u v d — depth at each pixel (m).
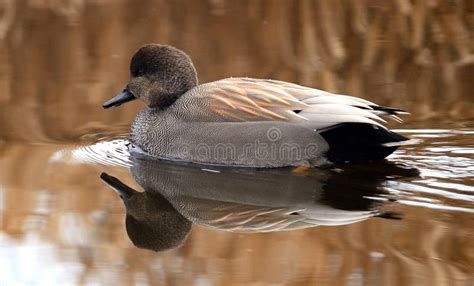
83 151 13.72
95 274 9.35
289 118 12.51
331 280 8.85
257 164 12.67
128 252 9.91
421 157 12.85
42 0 21.89
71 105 16.11
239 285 8.91
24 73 18.08
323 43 19.52
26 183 12.12
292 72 17.77
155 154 13.48
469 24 20.42
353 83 17.02
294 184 11.84
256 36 19.92
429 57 18.45
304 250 9.60
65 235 10.36
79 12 21.41
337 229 10.11
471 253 9.40
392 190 11.36
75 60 18.83
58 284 9.14
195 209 11.09
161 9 21.44
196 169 12.77
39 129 14.85
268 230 10.21
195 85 14.07
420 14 21.14
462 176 11.90
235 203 11.23
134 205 11.30
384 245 9.62
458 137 13.87
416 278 8.84
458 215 10.40
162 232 10.41
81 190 11.88
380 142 12.32
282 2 21.48
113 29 20.33
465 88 16.55
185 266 9.46
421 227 10.05
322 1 21.50
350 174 12.16
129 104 16.33
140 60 14.06
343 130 12.36
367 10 21.39
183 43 19.47
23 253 9.90
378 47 19.16
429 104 15.74
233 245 9.88
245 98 12.91
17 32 20.41
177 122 13.30
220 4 21.72
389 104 15.77
